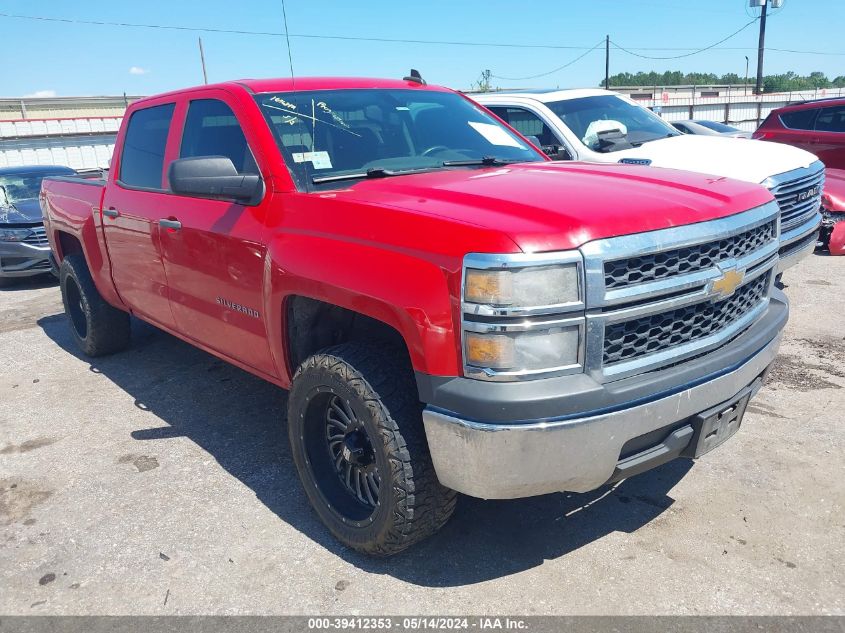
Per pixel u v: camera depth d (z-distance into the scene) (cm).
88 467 388
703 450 272
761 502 321
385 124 373
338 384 276
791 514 311
